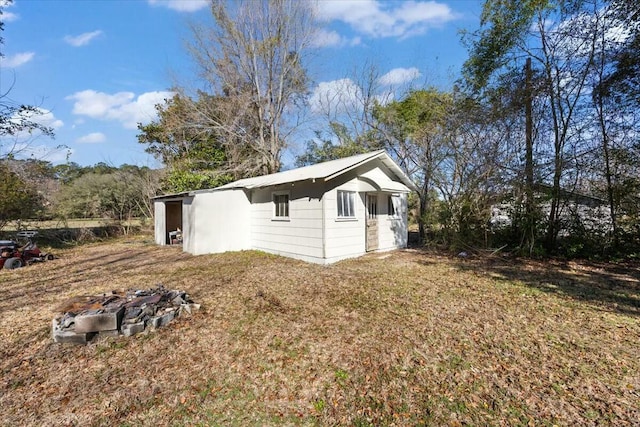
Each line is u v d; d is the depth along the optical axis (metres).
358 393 2.85
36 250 10.09
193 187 17.22
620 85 8.23
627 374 3.05
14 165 13.02
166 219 14.84
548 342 3.77
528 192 9.26
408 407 2.64
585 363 3.27
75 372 3.25
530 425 2.39
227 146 19.33
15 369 3.31
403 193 12.54
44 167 14.70
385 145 17.83
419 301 5.40
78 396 2.85
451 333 4.05
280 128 19.88
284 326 4.36
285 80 19.14
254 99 18.67
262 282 6.84
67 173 19.86
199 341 3.91
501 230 10.35
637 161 8.26
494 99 10.19
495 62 10.52
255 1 17.69
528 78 9.45
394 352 3.57
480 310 4.93
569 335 3.96
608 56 8.37
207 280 7.07
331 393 2.86
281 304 5.30
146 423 2.50
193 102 18.16
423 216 13.30
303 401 2.76
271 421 2.52
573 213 9.22
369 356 3.49
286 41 18.50
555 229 9.55
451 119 11.66
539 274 7.43
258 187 11.26
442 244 12.05
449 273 7.64
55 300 5.75
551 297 5.55
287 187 10.37
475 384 2.93
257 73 18.58
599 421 2.41
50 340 3.97
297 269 8.24
